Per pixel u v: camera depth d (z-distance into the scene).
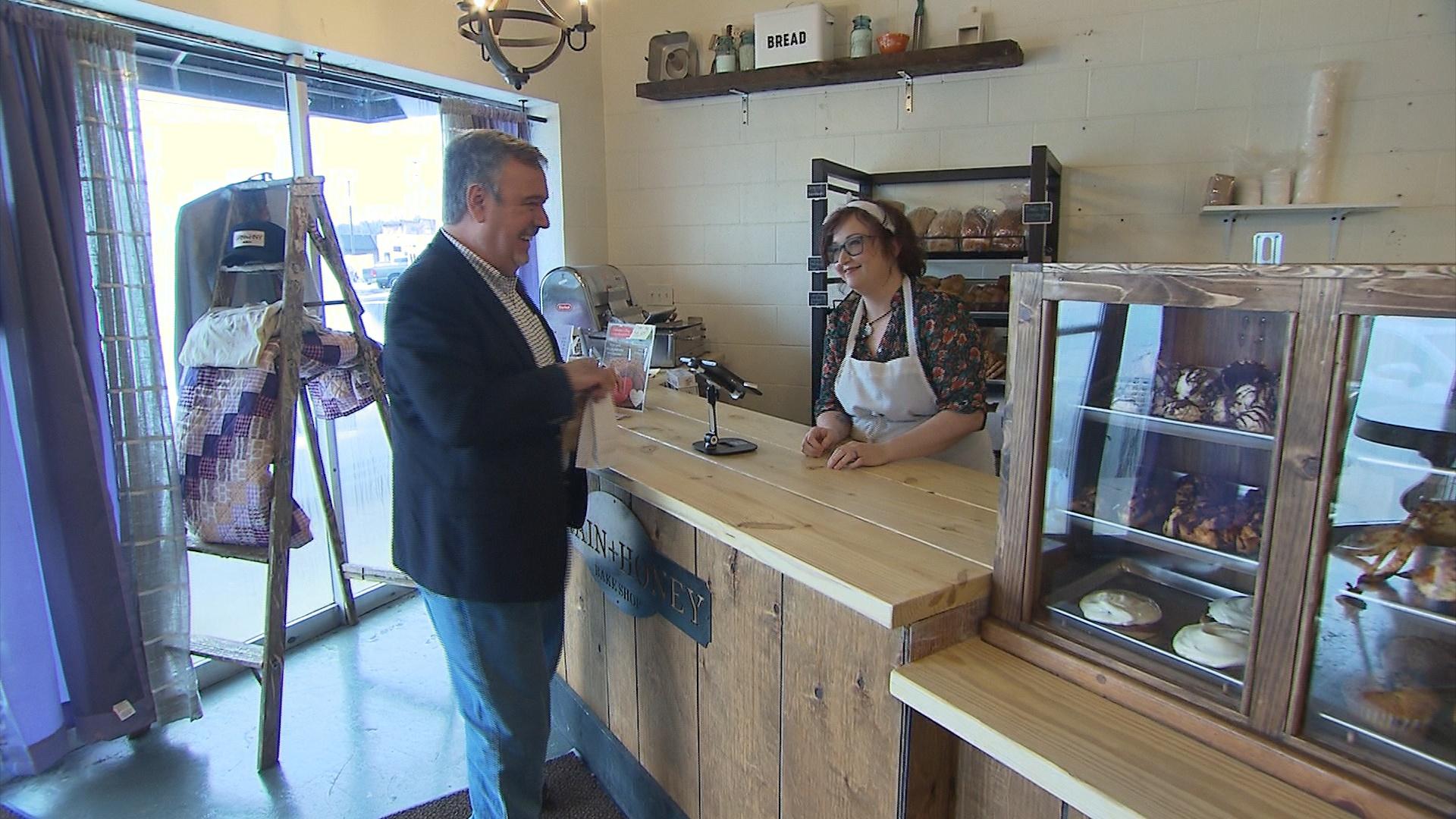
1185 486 1.04
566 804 2.22
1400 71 2.78
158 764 2.34
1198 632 1.01
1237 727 0.94
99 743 2.41
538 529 1.66
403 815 2.14
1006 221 3.22
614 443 1.76
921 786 1.24
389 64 3.02
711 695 1.71
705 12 3.87
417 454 1.63
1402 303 0.77
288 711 2.62
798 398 3.97
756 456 1.96
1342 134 2.87
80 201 2.13
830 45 3.59
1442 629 0.80
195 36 2.48
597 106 4.08
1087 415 1.11
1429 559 0.81
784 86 3.66
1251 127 3.00
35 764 2.21
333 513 2.97
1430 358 0.78
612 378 1.73
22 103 2.00
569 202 3.97
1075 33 3.22
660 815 1.98
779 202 3.87
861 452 1.84
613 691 2.16
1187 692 0.99
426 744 2.46
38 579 2.17
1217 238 3.10
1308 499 0.86
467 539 1.61
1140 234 3.23
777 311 3.96
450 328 1.53
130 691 2.33
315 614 3.13
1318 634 0.87
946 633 1.20
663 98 3.90
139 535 2.32
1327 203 2.86
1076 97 3.25
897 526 1.44
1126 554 1.12
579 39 3.94
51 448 2.10
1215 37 3.01
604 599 2.14
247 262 2.41
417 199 3.47
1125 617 1.07
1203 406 0.98
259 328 2.21
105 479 2.20
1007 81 3.36
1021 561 1.18
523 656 1.71
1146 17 3.10
